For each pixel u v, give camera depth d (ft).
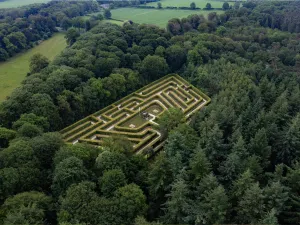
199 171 238.89
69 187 235.20
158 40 580.30
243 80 447.42
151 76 538.47
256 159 257.34
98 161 269.64
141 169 290.56
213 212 203.10
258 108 359.05
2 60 599.16
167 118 362.94
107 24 640.58
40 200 229.45
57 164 262.06
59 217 214.48
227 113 336.70
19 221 196.24
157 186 242.17
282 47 600.39
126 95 487.61
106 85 444.55
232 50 598.75
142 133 375.45
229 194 229.04
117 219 215.51
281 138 292.20
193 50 558.97
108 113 435.94
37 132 315.58
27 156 268.41
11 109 354.74
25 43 652.89
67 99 397.39
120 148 297.94
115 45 535.60
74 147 287.69
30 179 253.24
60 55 504.84
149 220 241.35
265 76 461.37
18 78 531.50
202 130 310.24
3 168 256.73
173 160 245.65
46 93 379.14
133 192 232.73
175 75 554.87
